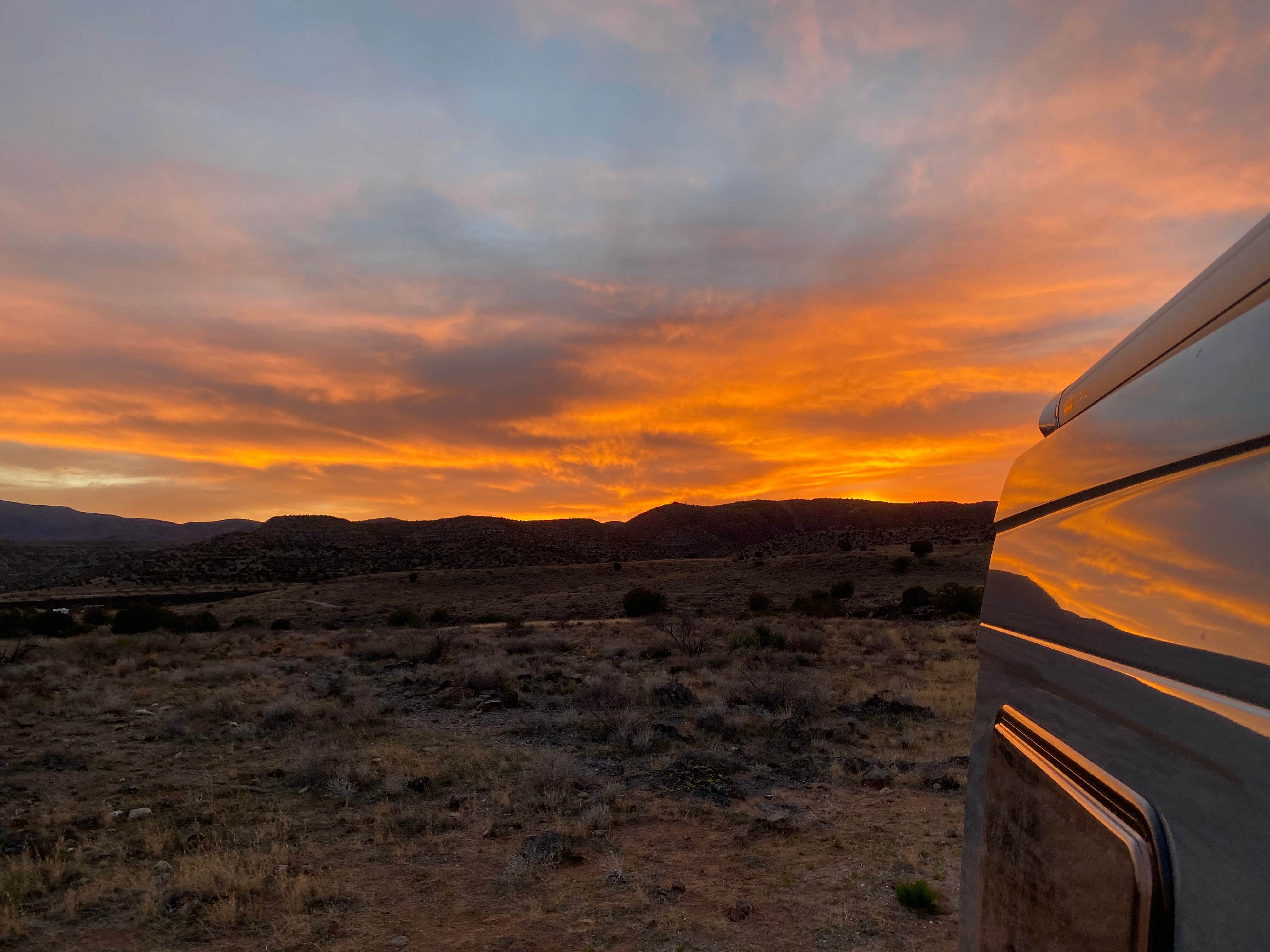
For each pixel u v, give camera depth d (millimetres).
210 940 5289
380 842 7160
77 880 6340
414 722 13016
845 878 6238
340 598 89312
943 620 38781
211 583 122125
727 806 8188
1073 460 1344
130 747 11258
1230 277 902
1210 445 864
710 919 5512
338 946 5176
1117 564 1061
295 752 10852
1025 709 1393
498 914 5656
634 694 14219
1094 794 1038
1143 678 923
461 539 167875
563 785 8688
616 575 103000
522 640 25781
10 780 9422
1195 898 750
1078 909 1055
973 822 1629
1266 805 626
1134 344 1234
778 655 21109
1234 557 750
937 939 5160
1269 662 652
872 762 9883
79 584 124062
